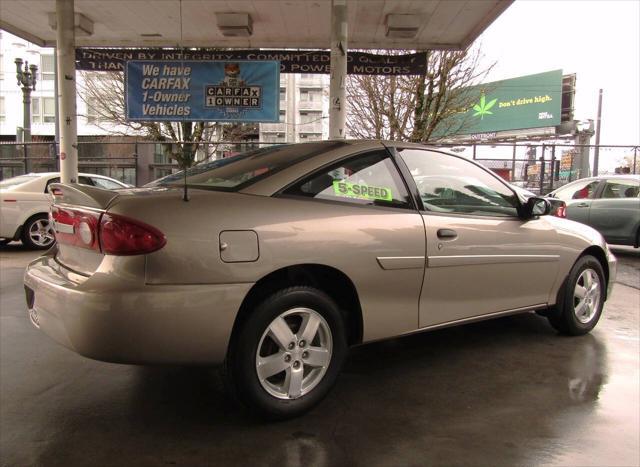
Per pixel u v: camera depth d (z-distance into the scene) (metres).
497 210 4.03
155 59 10.54
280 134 71.62
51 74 38.94
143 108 10.12
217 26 10.20
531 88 38.53
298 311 2.92
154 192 2.86
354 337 3.27
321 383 3.04
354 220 3.12
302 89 73.75
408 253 3.30
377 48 11.13
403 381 3.57
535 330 4.77
